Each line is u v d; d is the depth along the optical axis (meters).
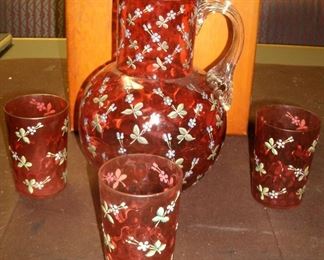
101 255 0.53
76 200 0.62
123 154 0.56
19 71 0.97
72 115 0.77
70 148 0.74
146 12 0.55
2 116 0.80
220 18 0.72
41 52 1.11
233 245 0.55
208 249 0.54
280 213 0.61
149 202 0.46
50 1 1.48
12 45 1.14
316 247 0.56
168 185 0.52
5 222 0.57
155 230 0.47
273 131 0.59
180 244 0.55
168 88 0.56
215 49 0.74
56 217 0.59
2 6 1.49
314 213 0.62
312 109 0.87
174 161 0.56
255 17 0.72
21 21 1.49
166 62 0.57
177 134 0.55
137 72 0.57
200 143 0.57
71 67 0.75
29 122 0.58
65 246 0.54
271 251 0.54
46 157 0.60
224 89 0.61
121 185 0.53
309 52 1.17
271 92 0.93
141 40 0.56
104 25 0.72
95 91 0.59
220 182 0.67
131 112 0.55
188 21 0.57
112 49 0.73
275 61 1.10
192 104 0.56
